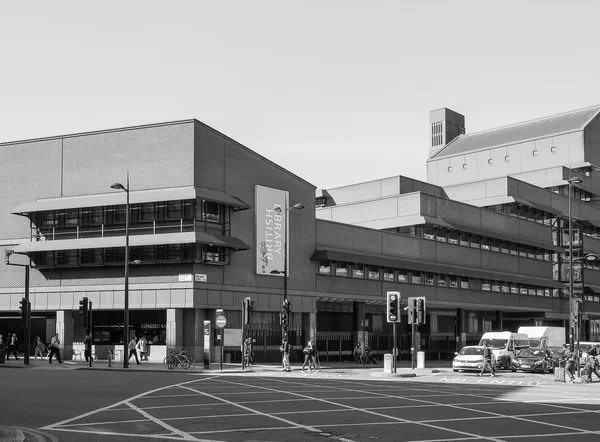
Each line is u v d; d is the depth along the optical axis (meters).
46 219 53.81
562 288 85.69
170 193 49.56
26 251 52.34
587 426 17.62
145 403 22.11
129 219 51.16
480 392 27.64
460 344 74.06
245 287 52.91
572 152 96.19
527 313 84.31
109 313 53.09
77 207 51.53
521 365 46.72
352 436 15.85
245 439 15.40
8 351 51.47
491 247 77.94
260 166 55.41
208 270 50.12
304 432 16.39
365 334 63.72
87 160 53.31
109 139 52.84
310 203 59.56
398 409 21.02
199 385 29.53
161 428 16.89
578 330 42.47
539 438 15.62
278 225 56.19
